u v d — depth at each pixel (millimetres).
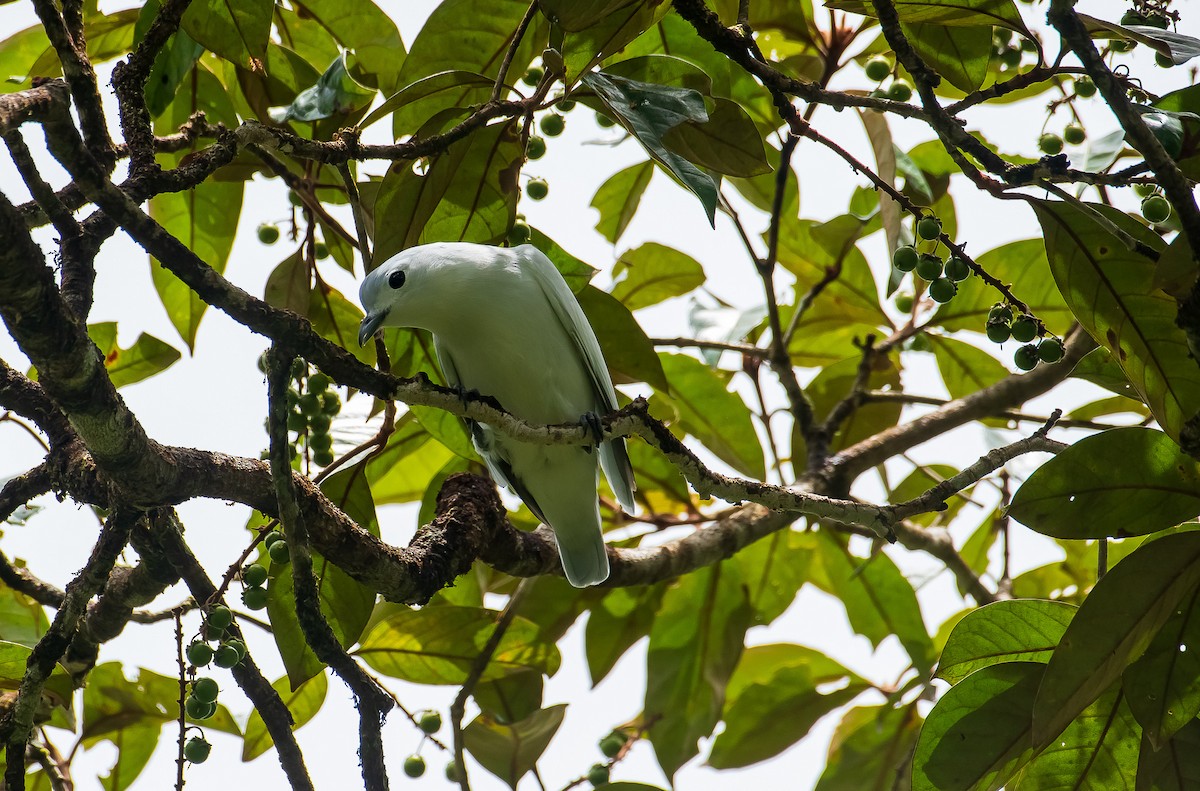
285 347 5176
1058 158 5664
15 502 6625
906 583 10695
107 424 5062
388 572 6648
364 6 8875
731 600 10750
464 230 7984
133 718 8477
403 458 10641
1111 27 5676
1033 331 6336
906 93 8344
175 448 5746
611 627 10727
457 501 7574
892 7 5691
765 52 10133
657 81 6930
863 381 10047
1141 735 6824
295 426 7527
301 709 8828
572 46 5922
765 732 10742
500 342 8148
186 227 9258
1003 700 6883
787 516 9445
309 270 8312
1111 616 6008
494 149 7324
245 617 7852
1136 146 5270
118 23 8656
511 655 9203
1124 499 6348
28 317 4504
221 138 5629
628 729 10555
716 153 6344
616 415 6270
